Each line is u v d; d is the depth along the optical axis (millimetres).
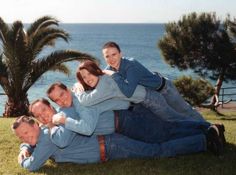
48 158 5105
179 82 21203
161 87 5676
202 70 24750
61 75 54938
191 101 21125
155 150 5406
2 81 17406
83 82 5219
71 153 5215
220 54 23484
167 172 4914
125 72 5527
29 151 5320
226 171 4938
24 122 4953
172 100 5859
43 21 16688
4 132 7211
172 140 5480
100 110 5164
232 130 7375
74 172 4980
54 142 4930
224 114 20781
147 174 4859
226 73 24406
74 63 70250
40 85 43438
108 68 5750
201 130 5625
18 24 16312
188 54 24188
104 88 5090
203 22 23516
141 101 5418
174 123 5531
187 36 23797
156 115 5574
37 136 5012
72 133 5031
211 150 5562
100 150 5215
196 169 5020
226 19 23656
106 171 4980
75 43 193375
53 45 17984
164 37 24906
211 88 21234
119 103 5281
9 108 18094
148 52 139000
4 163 5410
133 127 5258
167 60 25203
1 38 16391
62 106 5203
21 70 17016
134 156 5379
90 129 4945
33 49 16609
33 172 5031
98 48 152750
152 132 5371
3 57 17250
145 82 5559
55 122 4988
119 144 5266
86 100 5086
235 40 23766
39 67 16891
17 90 17719
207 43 23672
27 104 18391
